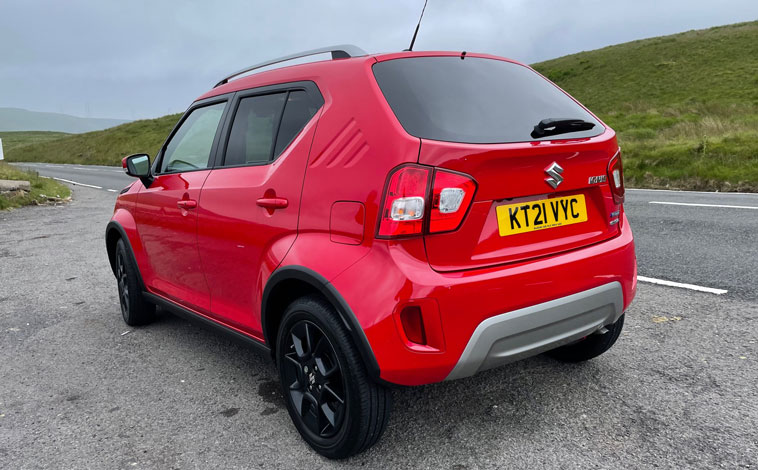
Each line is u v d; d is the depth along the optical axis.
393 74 2.33
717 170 11.55
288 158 2.55
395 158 2.05
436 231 2.02
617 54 52.91
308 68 2.69
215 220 2.97
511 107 2.38
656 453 2.25
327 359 2.33
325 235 2.29
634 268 2.62
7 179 15.95
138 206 3.93
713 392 2.73
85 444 2.59
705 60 42.59
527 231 2.24
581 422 2.53
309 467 2.31
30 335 4.20
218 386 3.16
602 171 2.47
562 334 2.30
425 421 2.61
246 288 2.80
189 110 3.71
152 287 3.93
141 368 3.48
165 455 2.46
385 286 2.02
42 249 7.83
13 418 2.88
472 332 2.05
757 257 4.97
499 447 2.36
